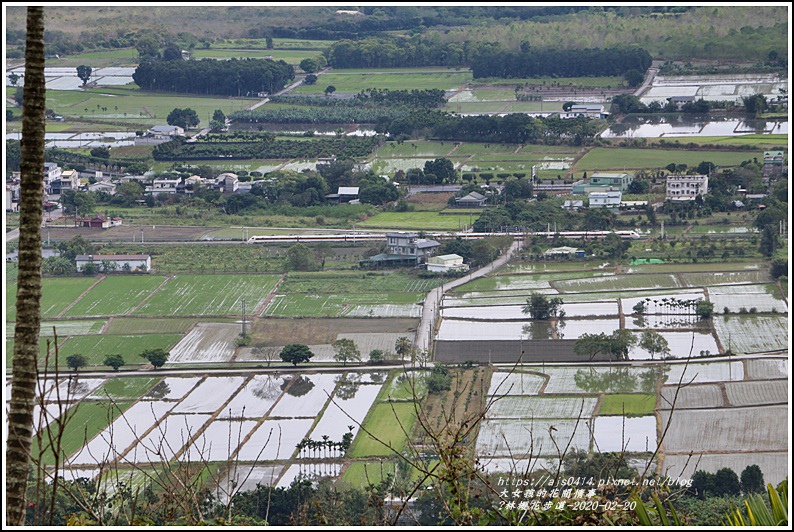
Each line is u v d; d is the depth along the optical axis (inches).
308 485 1700.3
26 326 753.6
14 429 745.6
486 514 802.2
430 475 797.2
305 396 3169.3
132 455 2468.0
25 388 750.5
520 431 2635.3
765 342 3555.6
